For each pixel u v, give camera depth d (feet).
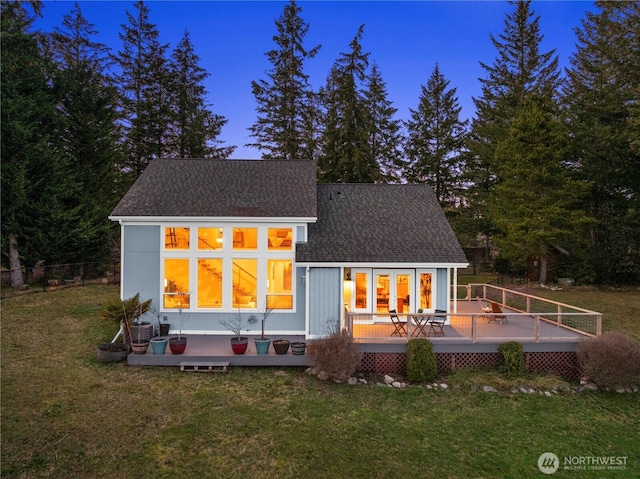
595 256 88.38
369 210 56.75
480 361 40.47
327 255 46.32
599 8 102.78
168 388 34.45
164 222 47.55
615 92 86.48
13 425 27.22
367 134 106.83
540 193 84.69
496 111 109.09
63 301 64.03
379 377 38.75
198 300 48.08
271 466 24.11
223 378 37.04
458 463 25.39
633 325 56.95
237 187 53.67
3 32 66.80
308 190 53.72
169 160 60.13
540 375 39.37
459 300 67.87
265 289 48.19
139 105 109.91
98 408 30.35
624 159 82.84
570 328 45.62
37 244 72.90
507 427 30.37
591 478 24.52
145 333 42.14
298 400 33.22
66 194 75.20
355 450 26.25
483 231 112.27
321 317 46.09
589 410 33.68
